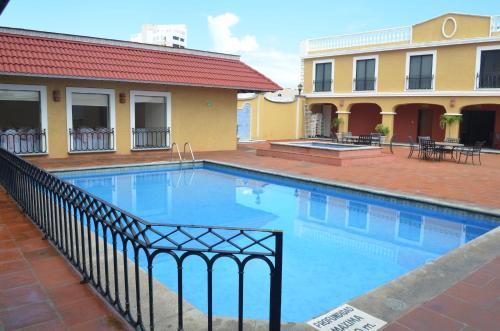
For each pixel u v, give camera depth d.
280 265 2.72
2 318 3.38
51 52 14.22
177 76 16.53
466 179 11.40
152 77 15.70
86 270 4.10
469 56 21.39
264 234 7.47
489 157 17.98
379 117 27.38
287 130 27.16
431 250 6.76
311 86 28.02
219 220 8.36
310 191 11.04
